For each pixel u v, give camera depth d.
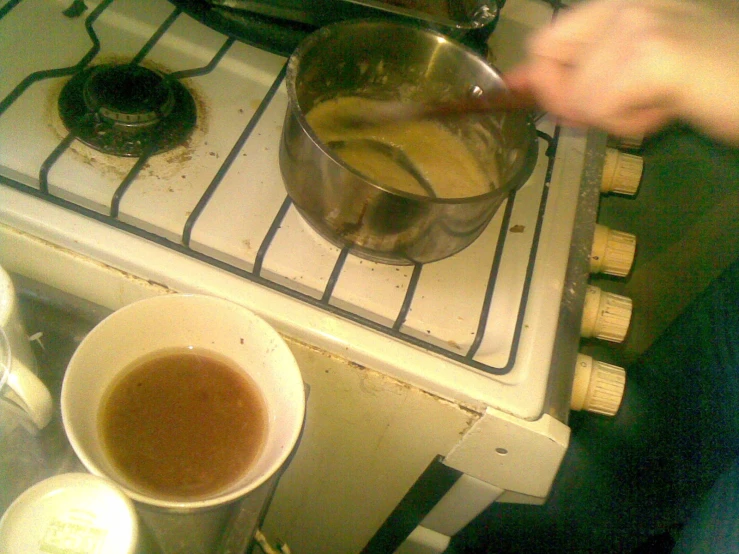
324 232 0.46
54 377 0.45
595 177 0.57
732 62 0.38
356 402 0.48
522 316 0.47
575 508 0.66
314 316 0.44
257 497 0.43
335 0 0.55
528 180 0.56
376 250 0.45
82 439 0.33
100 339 0.36
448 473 0.52
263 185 0.50
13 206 0.44
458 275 0.49
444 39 0.52
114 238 0.45
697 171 0.67
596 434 0.69
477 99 0.51
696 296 0.66
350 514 0.64
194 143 0.51
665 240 0.71
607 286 0.78
